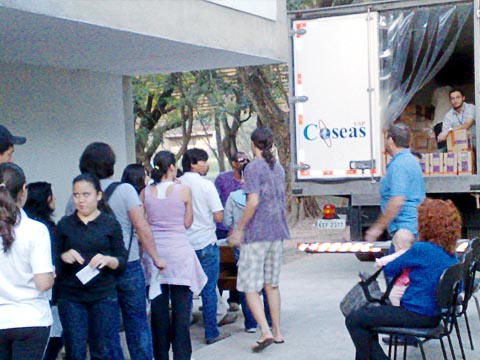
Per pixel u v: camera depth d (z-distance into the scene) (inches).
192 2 273.6
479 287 247.1
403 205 216.5
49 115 324.8
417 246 180.7
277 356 226.1
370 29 333.1
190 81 653.3
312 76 340.8
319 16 338.6
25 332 143.0
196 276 208.7
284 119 630.5
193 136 959.0
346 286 341.4
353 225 341.7
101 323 175.6
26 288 144.3
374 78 333.4
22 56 286.5
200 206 237.6
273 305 239.5
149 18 248.1
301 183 344.8
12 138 169.3
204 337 258.1
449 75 393.1
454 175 330.3
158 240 204.8
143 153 706.2
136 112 687.1
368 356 184.2
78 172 342.6
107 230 172.4
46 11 203.3
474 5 320.8
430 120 395.9
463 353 206.8
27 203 179.2
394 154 221.6
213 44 287.6
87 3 218.7
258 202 225.8
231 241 230.8
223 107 674.8
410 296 181.5
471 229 345.4
